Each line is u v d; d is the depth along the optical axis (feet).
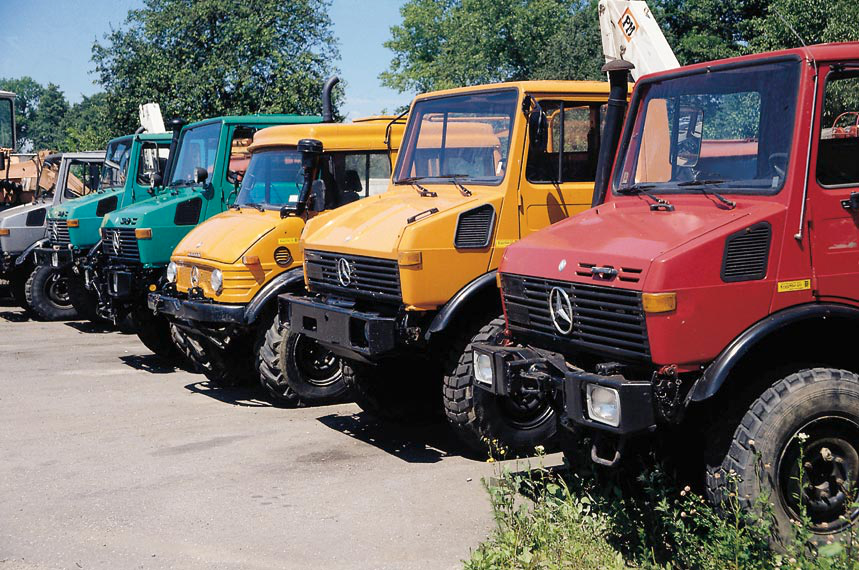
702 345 14.93
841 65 15.87
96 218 44.47
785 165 15.61
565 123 23.00
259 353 28.37
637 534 16.39
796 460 15.31
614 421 15.12
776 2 74.23
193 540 17.44
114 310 37.65
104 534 17.85
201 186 35.14
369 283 22.45
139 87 85.51
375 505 19.24
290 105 85.51
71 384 33.22
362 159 29.71
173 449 24.02
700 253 14.87
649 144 18.42
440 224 21.45
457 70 154.51
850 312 15.51
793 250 15.39
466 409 21.57
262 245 28.22
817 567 13.58
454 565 15.98
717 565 14.28
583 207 23.07
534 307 17.43
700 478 17.97
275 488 20.56
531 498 18.90
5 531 18.11
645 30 28.66
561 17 149.18
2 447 24.41
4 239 52.19
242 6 86.07
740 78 16.87
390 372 26.35
